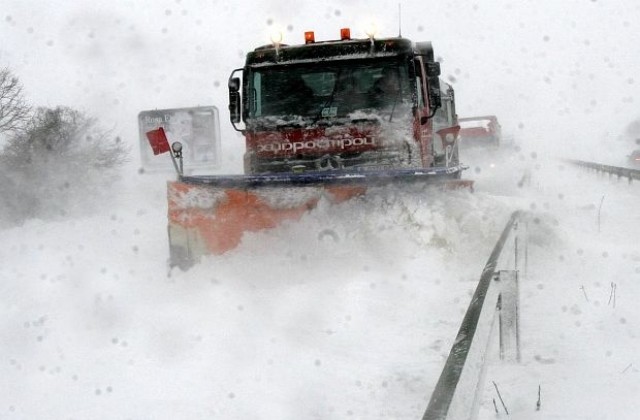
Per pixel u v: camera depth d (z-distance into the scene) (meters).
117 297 12.21
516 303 8.36
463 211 14.22
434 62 16.97
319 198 14.45
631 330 9.42
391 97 17.03
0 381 8.01
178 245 14.00
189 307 11.25
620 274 13.69
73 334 9.95
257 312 10.85
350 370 8.12
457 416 4.59
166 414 6.82
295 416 6.81
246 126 17.61
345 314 10.59
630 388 7.11
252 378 7.87
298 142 17.25
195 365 8.31
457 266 13.75
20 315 11.28
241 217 14.34
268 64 17.53
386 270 13.58
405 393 7.43
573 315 10.43
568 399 6.93
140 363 8.45
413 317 10.46
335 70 17.30
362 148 17.02
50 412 6.96
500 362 8.33
